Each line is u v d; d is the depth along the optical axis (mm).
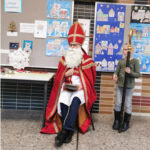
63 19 2566
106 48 2596
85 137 2039
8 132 2084
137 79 2705
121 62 2211
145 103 2756
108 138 2025
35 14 2564
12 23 2566
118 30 2564
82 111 2180
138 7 2521
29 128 2205
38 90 2783
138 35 2572
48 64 2656
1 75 2143
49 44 2613
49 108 2201
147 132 2201
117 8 2525
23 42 2615
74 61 2072
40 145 1835
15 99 2807
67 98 2043
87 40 2615
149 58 2615
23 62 2537
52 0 2537
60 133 1846
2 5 2557
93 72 2229
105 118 2613
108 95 2738
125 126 2240
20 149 1749
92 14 2602
